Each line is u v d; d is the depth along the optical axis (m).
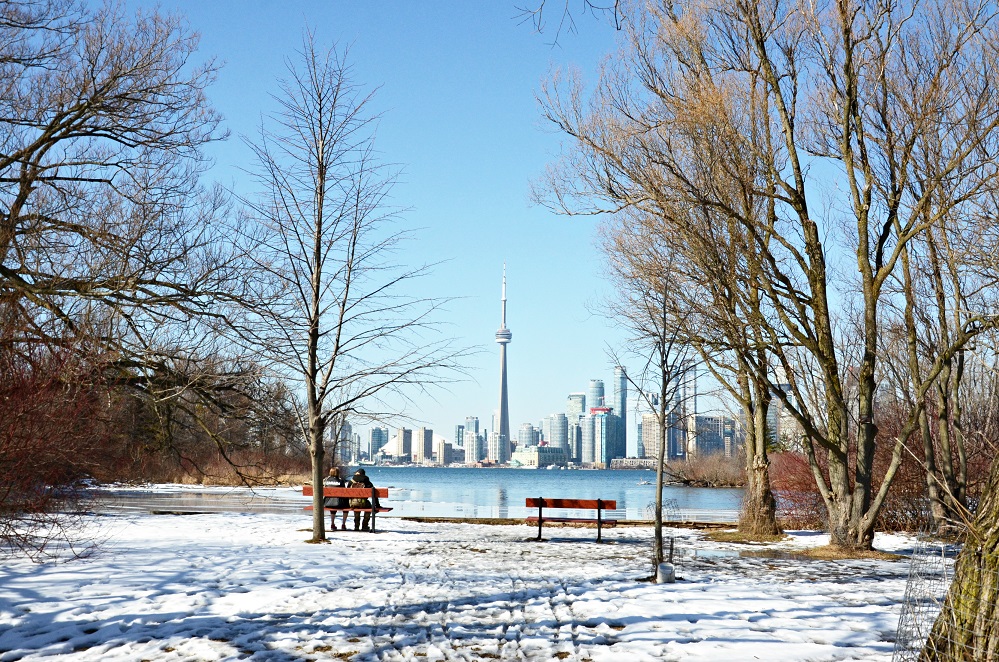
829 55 17.72
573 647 7.48
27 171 14.23
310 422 16.69
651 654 7.21
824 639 7.78
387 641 7.68
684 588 10.91
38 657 7.00
